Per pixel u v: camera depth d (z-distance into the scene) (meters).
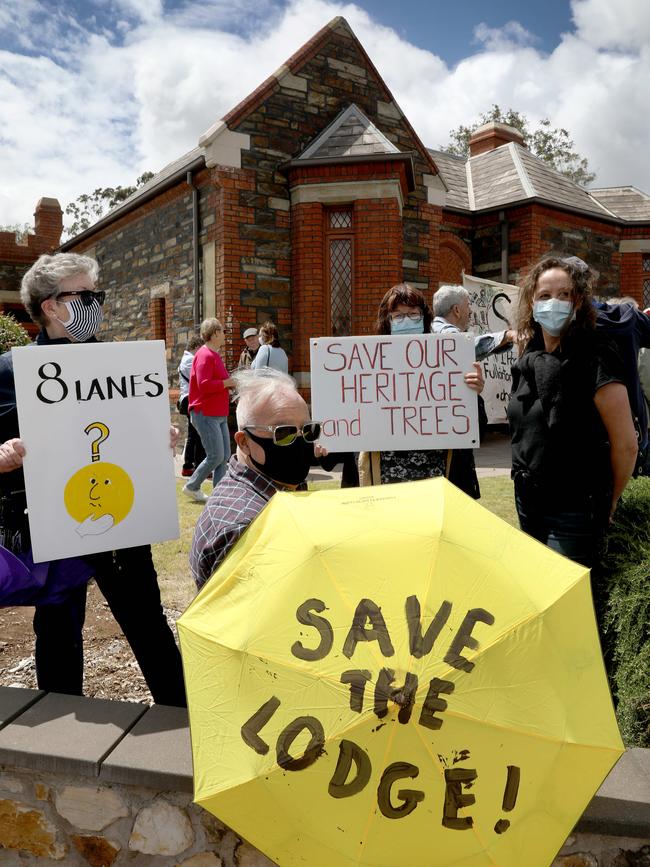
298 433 2.14
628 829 1.69
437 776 1.35
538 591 1.61
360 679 1.40
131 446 2.36
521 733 1.39
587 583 1.68
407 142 12.01
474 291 8.61
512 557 1.67
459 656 1.42
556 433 2.57
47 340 2.44
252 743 1.42
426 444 3.18
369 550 1.59
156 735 2.01
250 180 10.71
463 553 1.60
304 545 1.62
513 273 14.23
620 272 15.77
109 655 3.71
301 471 2.21
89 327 2.43
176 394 12.49
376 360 3.17
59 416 2.26
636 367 2.99
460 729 1.37
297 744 1.39
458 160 16.92
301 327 10.90
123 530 2.36
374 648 1.44
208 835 1.83
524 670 1.46
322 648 1.46
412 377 3.16
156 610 2.57
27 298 2.42
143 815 1.87
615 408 2.48
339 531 1.65
